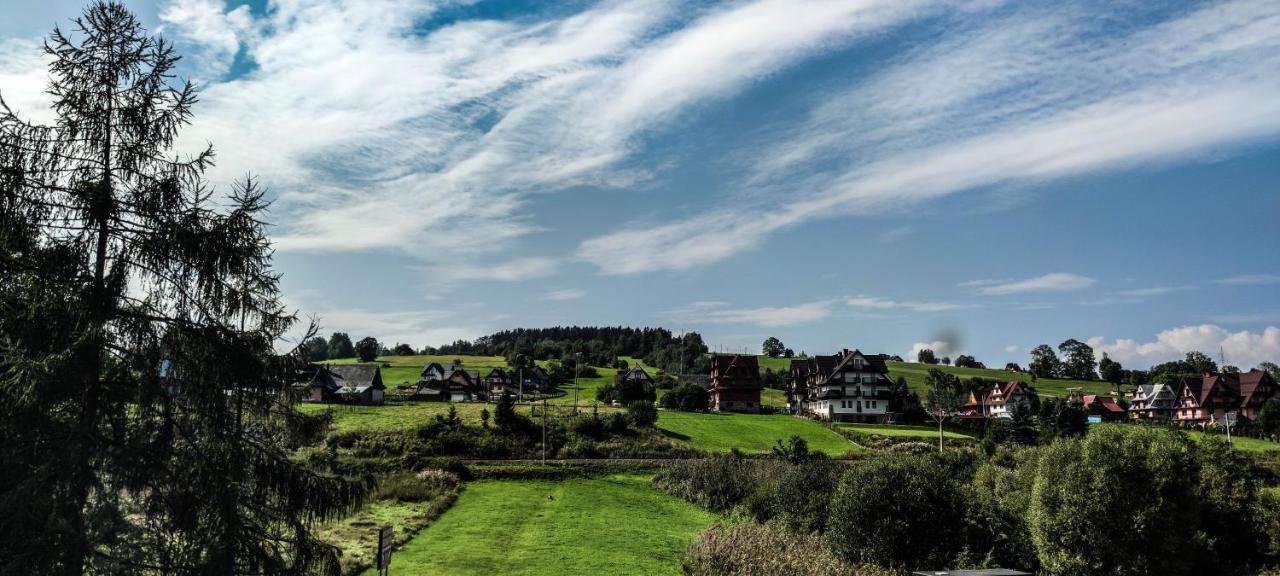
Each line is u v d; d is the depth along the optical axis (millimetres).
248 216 15945
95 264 14820
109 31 14992
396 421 77688
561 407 92375
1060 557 35250
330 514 16641
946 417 110938
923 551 33938
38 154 14484
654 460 68750
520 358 154625
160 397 14914
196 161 15945
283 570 15344
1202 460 45062
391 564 33531
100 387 14414
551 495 54938
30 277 13766
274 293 16547
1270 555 42250
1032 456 51438
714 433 86000
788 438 85062
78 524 13266
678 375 166875
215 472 14883
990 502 38125
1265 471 72750
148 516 14602
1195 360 194875
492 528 42625
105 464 13922
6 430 13070
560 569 34281
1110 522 35469
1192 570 38562
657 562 36438
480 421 78125
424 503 48531
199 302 15680
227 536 14641
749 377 121625
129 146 15016
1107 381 196250
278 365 16234
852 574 31594
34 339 13594
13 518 12461
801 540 37156
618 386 107312
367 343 182125
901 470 36031
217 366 15289
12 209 13984
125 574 13609
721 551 34125
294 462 16422
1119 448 37219
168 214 15305
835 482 42312
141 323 15055
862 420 112812
